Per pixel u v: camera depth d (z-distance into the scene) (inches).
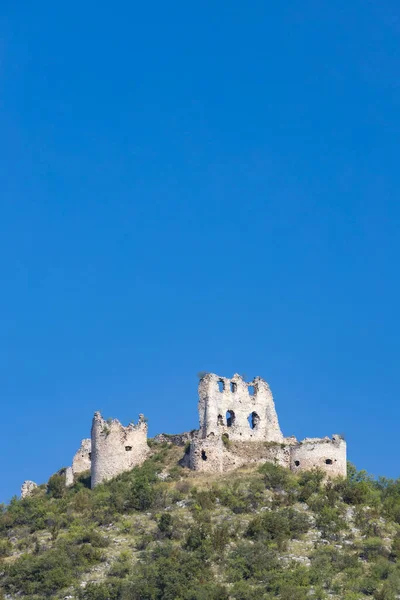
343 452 7352.4
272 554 6161.4
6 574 6200.8
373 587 5861.2
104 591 5841.5
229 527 6481.3
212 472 7249.0
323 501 6796.3
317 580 5915.4
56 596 5925.2
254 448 7524.6
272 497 6879.9
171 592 5777.6
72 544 6437.0
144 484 7027.6
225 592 5757.9
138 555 6259.8
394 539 6456.7
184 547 6274.6
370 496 7017.7
